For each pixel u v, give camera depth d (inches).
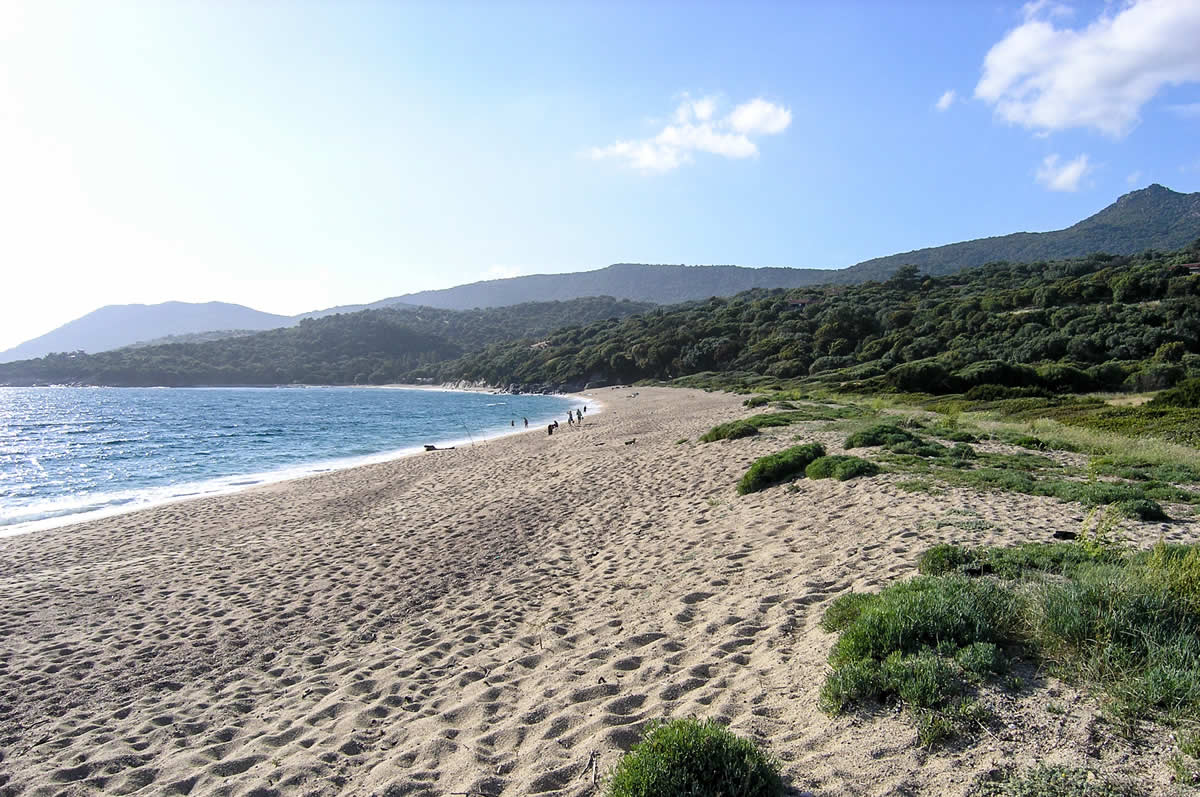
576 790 135.1
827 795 118.3
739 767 121.7
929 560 237.6
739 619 225.9
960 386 1462.8
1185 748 113.3
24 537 533.3
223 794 156.7
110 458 1203.2
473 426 1908.2
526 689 200.2
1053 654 152.3
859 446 593.6
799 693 161.3
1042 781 111.2
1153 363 1498.5
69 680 242.8
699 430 1032.2
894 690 147.1
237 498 703.1
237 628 291.6
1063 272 3624.5
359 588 342.3
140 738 195.0
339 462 1123.3
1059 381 1423.5
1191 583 168.7
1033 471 471.2
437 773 152.6
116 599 347.9
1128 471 461.7
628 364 4114.2
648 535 394.3
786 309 4060.0
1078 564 214.5
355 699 208.5
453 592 324.8
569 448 982.4
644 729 154.7
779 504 412.8
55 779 172.1
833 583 247.3
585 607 278.7
